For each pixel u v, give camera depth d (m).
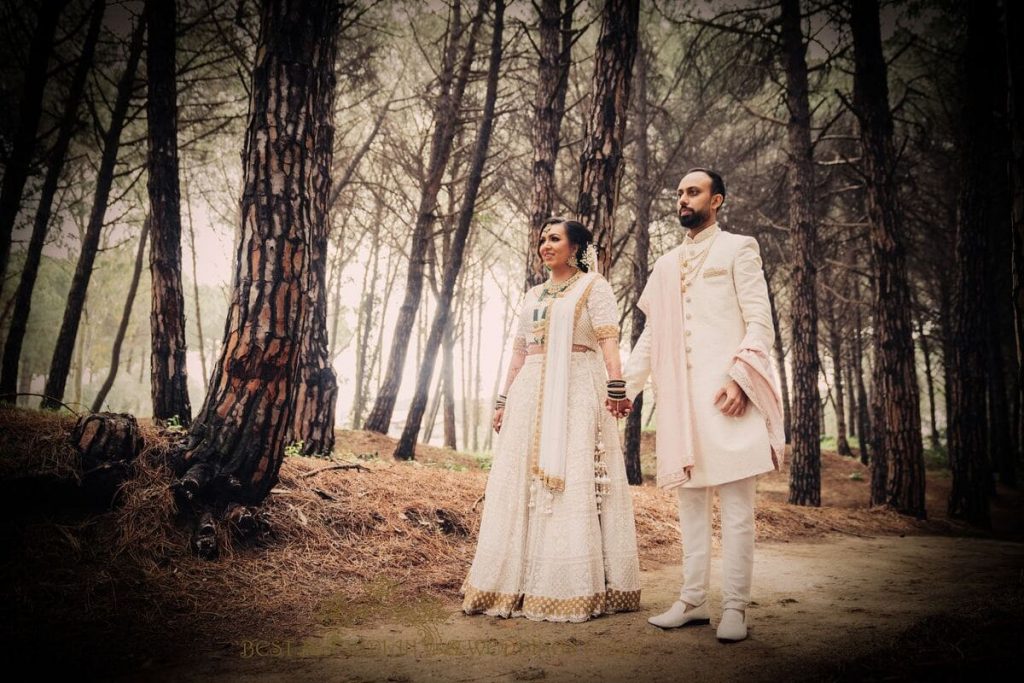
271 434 3.10
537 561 2.60
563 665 1.92
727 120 11.71
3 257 5.37
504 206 11.54
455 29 9.65
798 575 3.61
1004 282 13.51
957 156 11.29
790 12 9.25
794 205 9.17
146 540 2.66
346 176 10.52
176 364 5.68
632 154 11.41
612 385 2.73
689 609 2.46
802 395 8.79
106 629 2.06
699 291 2.66
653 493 6.55
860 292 16.14
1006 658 1.54
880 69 8.52
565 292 2.97
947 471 15.58
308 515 3.28
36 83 5.54
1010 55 2.21
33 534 2.48
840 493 12.20
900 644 1.86
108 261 16.45
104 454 2.89
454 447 13.90
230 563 2.72
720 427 2.43
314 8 3.18
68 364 7.68
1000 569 3.87
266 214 3.08
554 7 7.81
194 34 8.48
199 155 11.96
